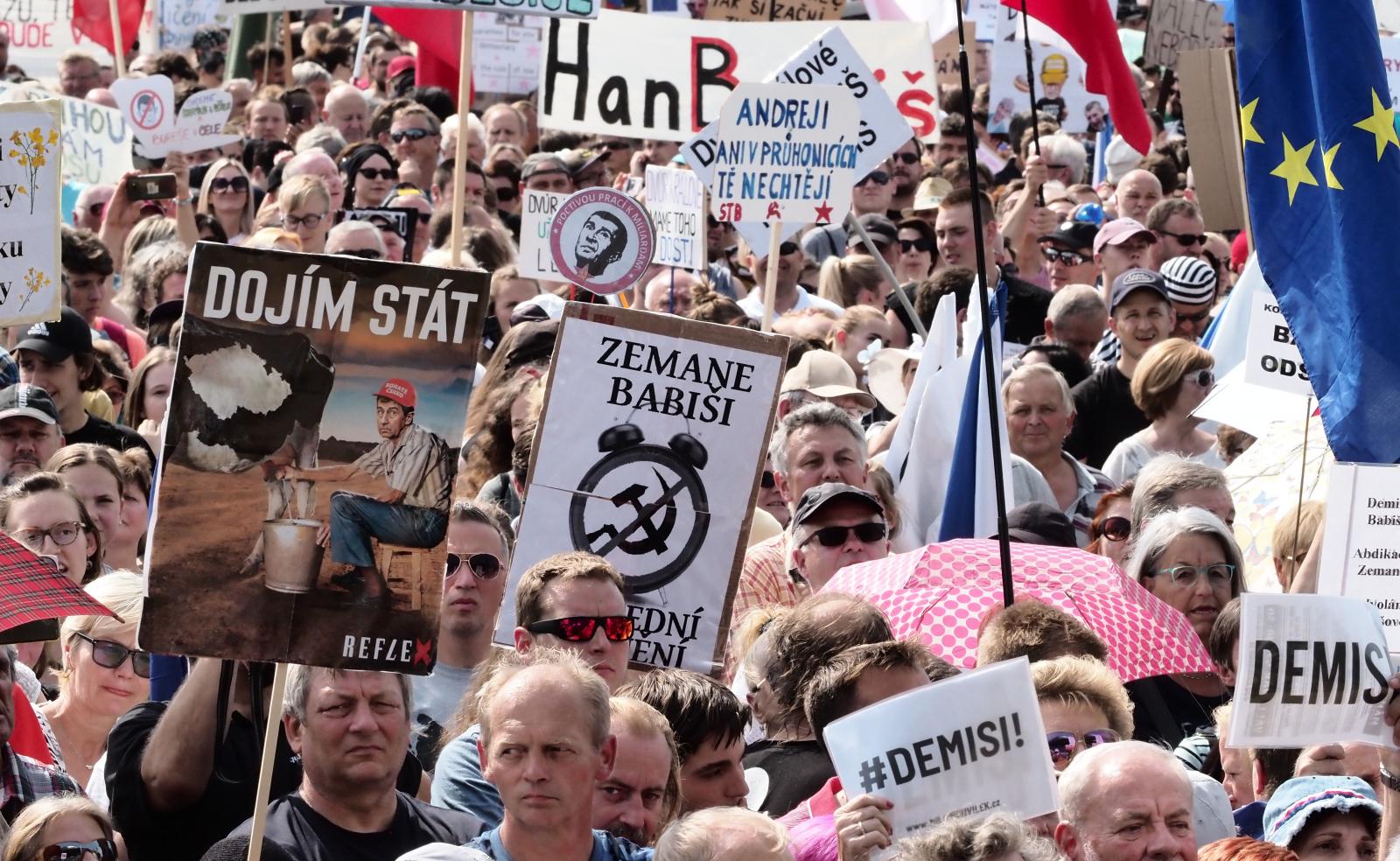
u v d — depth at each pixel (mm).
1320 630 8211
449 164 25031
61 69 31266
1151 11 34625
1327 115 11547
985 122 33281
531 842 7660
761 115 16344
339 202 24094
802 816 8789
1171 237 23375
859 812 7543
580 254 15836
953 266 21094
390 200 23328
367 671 8547
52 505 11969
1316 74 11578
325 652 8062
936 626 10969
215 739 9031
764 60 21656
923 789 7574
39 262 11031
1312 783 8672
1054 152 29312
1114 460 16469
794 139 16406
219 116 24422
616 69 21672
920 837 6863
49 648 12367
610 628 9867
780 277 21016
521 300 18969
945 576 11297
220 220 23094
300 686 8695
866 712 7641
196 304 7984
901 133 18172
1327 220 11688
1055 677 8977
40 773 9523
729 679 11742
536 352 14648
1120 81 25688
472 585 11016
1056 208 26328
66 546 11969
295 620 8047
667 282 19047
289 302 8047
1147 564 11922
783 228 20781
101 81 31500
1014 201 24938
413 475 8141
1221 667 10914
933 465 14359
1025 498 14906
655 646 10984
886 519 13445
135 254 20094
